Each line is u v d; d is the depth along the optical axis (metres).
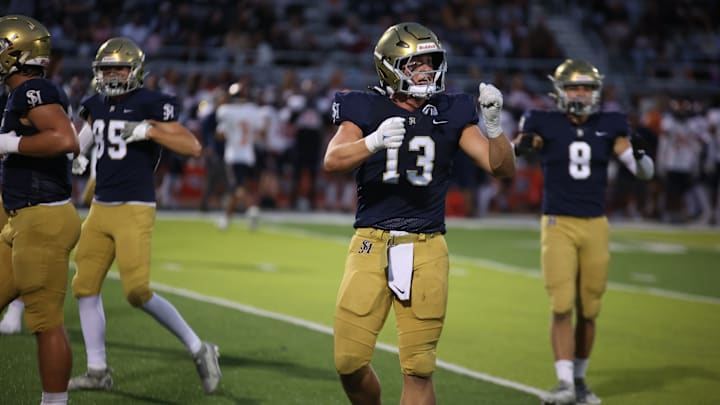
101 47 19.34
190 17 64.00
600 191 20.03
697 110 59.81
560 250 19.70
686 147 55.56
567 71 20.06
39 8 61.88
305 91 55.38
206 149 46.31
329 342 23.62
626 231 52.44
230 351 22.31
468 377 21.12
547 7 78.19
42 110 14.88
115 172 18.92
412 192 14.36
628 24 76.81
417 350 14.23
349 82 61.75
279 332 24.53
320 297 29.72
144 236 18.88
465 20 70.19
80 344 22.08
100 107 19.50
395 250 14.21
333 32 70.06
